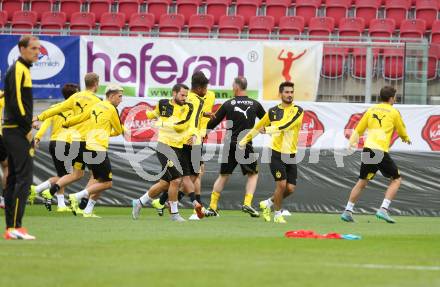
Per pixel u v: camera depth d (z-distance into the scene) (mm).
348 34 82500
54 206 58906
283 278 23891
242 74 65500
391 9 85625
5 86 34250
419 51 66438
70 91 53125
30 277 23703
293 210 58812
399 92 67438
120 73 65750
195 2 87562
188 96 49094
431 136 60781
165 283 22688
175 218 47531
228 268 25938
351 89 66938
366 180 50062
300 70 65438
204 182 59219
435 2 85750
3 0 88000
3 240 33969
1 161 53375
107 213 53875
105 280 23188
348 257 29734
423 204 57844
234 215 54219
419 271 25969
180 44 65562
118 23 85500
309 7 85500
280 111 48562
